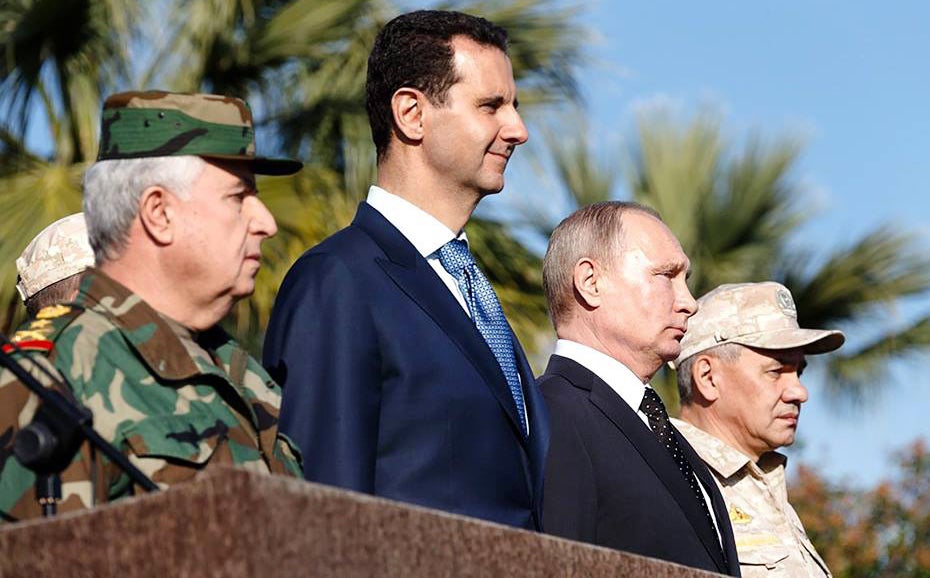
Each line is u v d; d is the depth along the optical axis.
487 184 5.37
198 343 4.55
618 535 5.84
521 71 15.16
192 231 4.41
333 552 3.15
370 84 5.46
